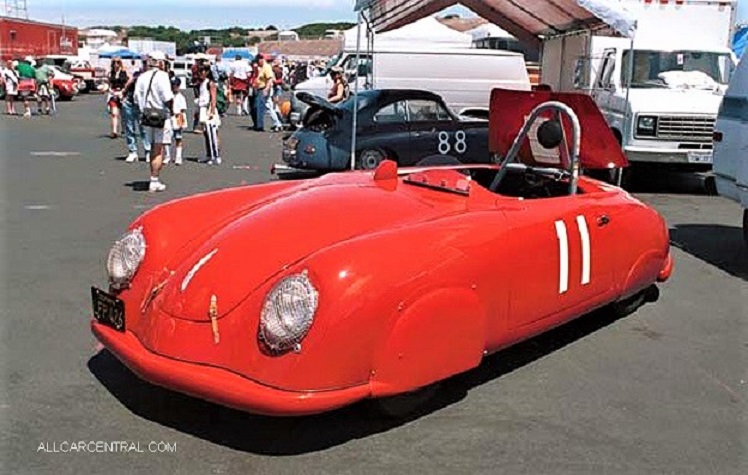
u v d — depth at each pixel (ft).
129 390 12.62
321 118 37.52
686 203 33.37
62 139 55.83
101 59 157.79
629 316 17.29
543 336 15.83
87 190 32.99
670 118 35.06
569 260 13.42
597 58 41.22
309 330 9.83
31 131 61.87
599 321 16.90
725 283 20.34
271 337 9.89
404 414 11.64
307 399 9.80
